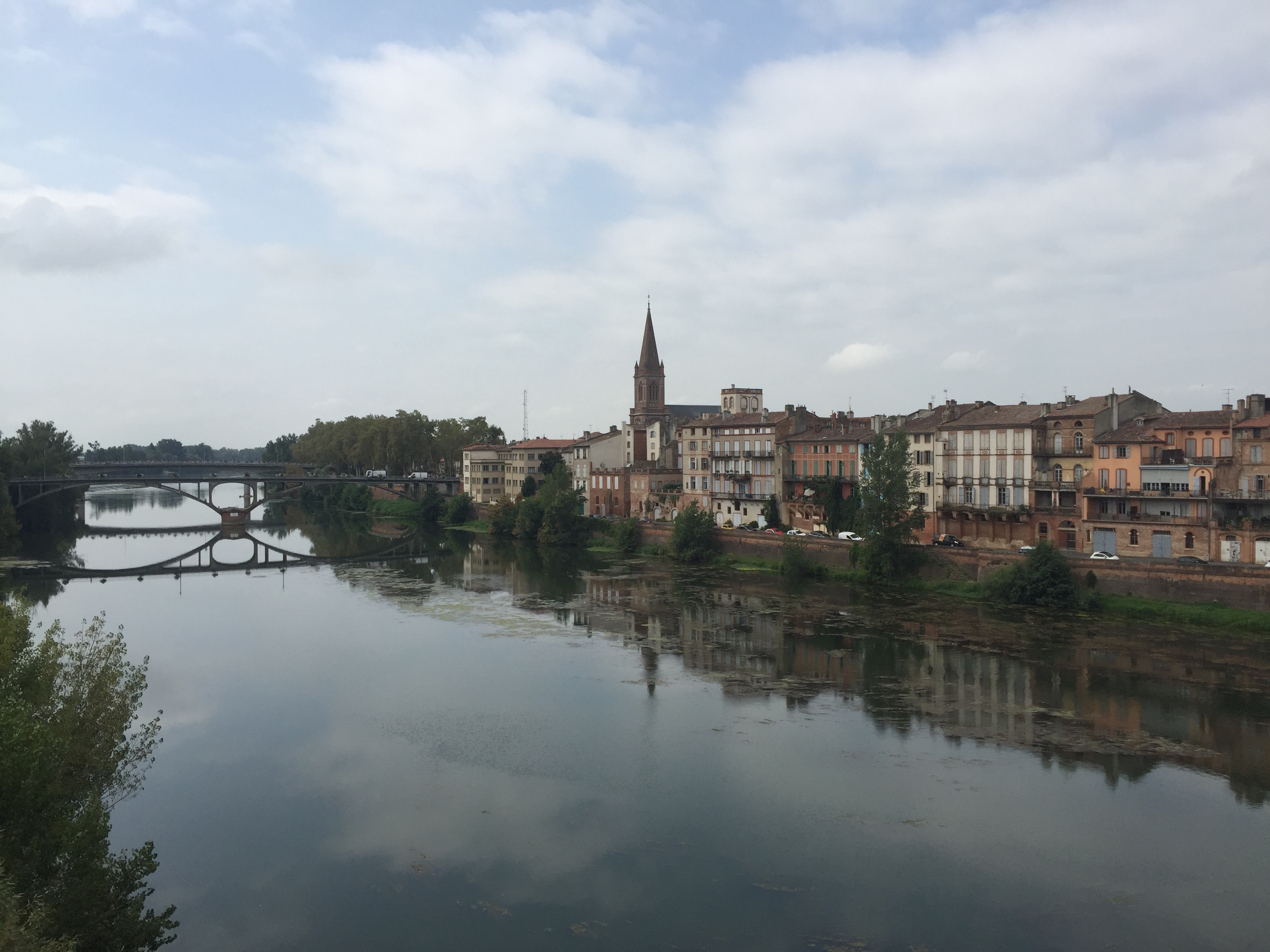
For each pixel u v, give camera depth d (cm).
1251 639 7250
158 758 5259
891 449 10250
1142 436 9162
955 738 5406
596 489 17525
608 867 3975
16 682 3344
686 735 5525
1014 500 10162
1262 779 4756
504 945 3419
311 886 3859
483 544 16262
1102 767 4944
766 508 13138
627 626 8644
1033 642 7506
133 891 3144
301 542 16862
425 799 4678
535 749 5350
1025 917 3553
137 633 8544
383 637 8319
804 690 6419
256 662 7381
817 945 3391
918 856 4031
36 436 19188
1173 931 3456
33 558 14225
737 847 4128
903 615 8712
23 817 2712
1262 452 8344
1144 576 8256
